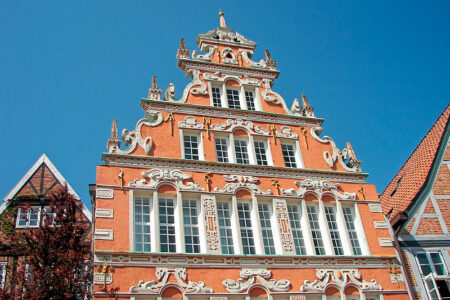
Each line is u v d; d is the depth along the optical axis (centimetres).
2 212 1931
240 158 1989
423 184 2080
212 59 2261
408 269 1886
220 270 1655
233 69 2252
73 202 1669
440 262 1925
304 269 1761
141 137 1880
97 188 1694
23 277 1474
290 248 1797
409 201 2064
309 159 2083
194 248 1692
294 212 1920
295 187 1964
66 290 1448
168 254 1616
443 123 2309
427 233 1978
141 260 1591
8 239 1856
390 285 1834
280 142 2097
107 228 1623
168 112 1989
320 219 1931
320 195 1977
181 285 1587
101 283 1518
